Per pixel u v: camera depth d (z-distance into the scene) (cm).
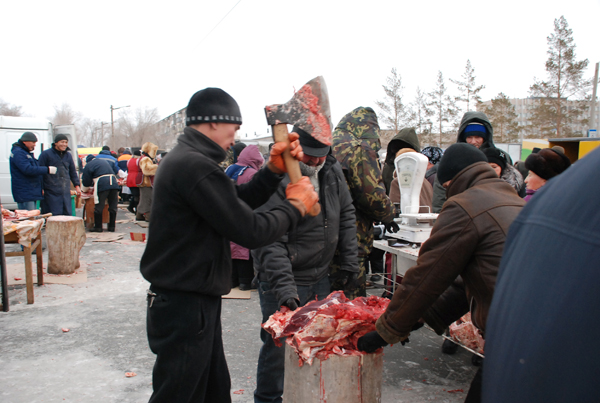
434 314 230
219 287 188
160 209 179
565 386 72
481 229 184
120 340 395
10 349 372
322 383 197
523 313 79
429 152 617
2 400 292
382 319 197
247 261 551
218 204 169
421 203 513
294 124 176
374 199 344
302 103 177
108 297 518
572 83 3878
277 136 178
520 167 724
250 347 388
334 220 278
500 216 184
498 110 4356
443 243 191
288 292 248
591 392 70
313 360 198
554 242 78
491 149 379
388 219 359
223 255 189
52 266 596
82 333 409
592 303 71
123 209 1505
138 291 543
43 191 844
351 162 343
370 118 366
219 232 175
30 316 450
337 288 336
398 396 309
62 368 340
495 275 181
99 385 316
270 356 263
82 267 646
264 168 200
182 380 186
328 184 279
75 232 603
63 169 853
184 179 171
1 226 455
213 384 208
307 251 268
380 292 532
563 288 74
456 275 192
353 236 299
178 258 181
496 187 200
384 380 332
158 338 190
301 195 180
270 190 201
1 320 438
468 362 363
